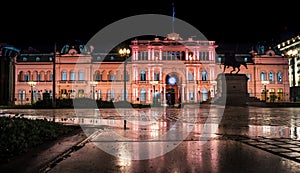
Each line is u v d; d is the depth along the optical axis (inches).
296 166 269.3
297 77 3757.4
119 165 277.6
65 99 1830.7
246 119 854.5
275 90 3464.6
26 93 3353.8
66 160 298.4
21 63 3373.5
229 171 253.9
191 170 258.4
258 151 341.7
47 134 422.9
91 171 256.1
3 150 304.5
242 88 1955.0
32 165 263.1
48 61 3415.4
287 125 660.1
